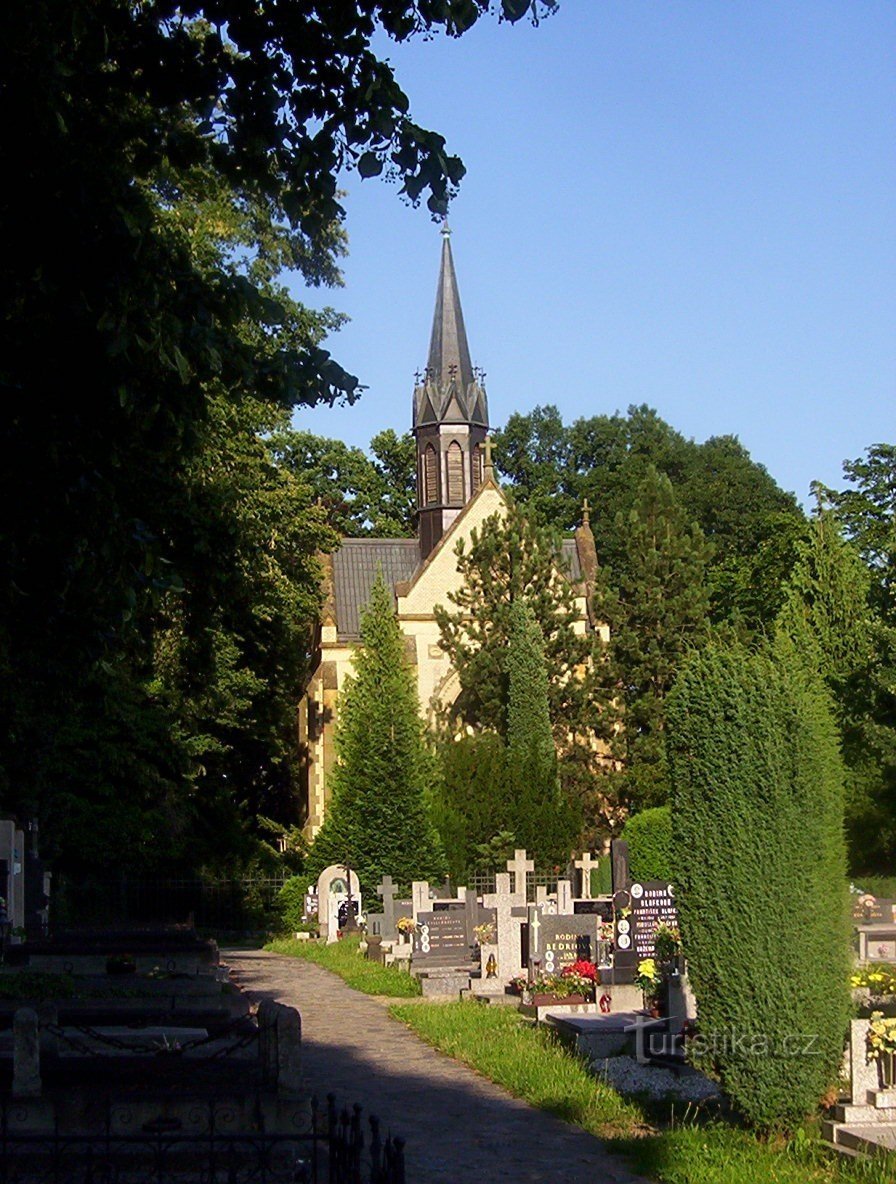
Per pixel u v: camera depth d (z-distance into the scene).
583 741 49.25
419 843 41.38
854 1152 11.08
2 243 11.40
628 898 18.86
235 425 30.47
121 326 11.01
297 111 12.09
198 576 18.20
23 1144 10.44
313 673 56.78
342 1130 9.34
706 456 70.25
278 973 29.23
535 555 49.84
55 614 13.46
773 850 11.96
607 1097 14.14
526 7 11.27
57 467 11.93
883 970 14.48
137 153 12.66
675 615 48.78
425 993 23.92
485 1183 11.14
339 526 66.88
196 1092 10.88
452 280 61.78
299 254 32.72
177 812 40.19
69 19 10.83
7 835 26.55
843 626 41.31
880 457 51.41
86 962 23.05
